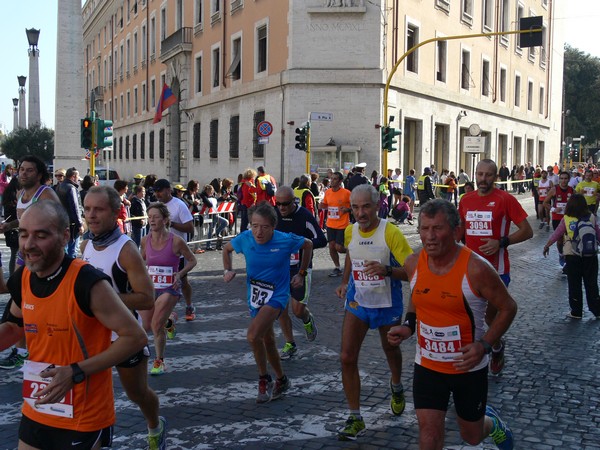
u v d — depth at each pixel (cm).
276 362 563
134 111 5091
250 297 561
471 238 643
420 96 2900
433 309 352
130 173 5256
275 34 2691
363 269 488
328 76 2533
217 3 3303
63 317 289
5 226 782
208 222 1650
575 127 6631
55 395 277
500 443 397
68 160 2216
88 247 419
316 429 495
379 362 670
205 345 745
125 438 481
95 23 6625
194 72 3603
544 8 4625
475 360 340
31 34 5147
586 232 870
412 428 495
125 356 291
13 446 467
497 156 3909
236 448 461
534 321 867
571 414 528
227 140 3161
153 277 639
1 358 677
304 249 594
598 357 695
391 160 2683
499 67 3838
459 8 3275
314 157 2530
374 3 2509
